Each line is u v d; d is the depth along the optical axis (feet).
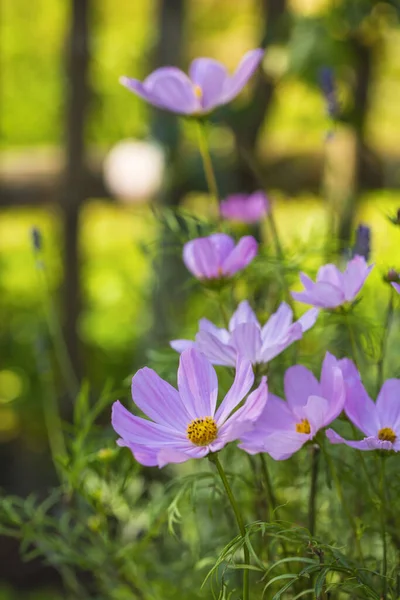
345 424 5.19
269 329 4.88
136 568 5.48
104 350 12.81
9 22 16.53
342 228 7.64
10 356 12.30
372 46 9.39
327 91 5.89
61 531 5.50
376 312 6.07
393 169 9.66
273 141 10.84
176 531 5.72
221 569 5.20
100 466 5.31
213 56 14.83
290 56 9.45
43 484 11.07
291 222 8.62
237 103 9.86
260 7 9.79
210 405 4.59
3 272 14.02
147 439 4.56
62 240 10.83
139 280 14.08
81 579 6.66
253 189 10.03
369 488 5.03
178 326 8.58
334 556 4.63
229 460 5.38
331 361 4.68
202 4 14.82
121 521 5.74
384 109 11.55
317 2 9.67
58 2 16.60
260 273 5.48
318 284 4.84
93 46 10.57
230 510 5.17
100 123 14.49
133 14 16.25
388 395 4.71
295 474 5.35
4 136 16.30
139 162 9.89
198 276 5.12
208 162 5.57
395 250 7.17
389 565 4.91
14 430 11.35
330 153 9.71
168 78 5.46
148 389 4.60
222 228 5.57
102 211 15.06
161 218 5.73
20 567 9.36
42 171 10.55
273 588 4.95
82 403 5.35
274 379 5.39
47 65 16.47
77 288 11.06
